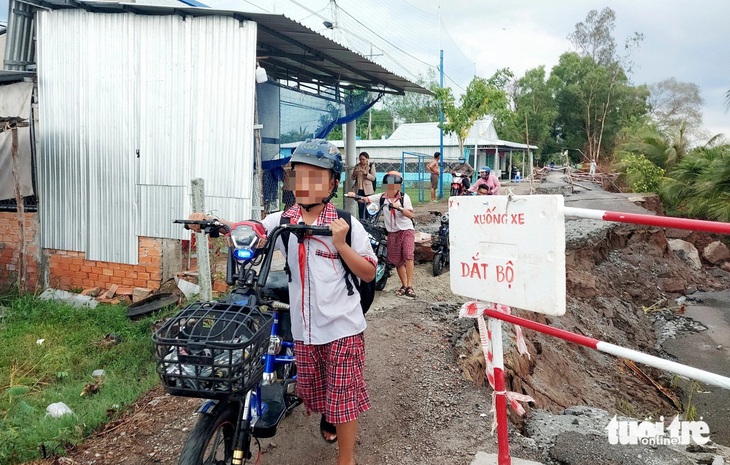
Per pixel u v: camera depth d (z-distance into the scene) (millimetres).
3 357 6957
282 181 11766
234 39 8383
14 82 10008
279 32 9344
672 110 57812
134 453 4164
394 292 8414
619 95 53500
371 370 5066
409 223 8016
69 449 4352
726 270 17453
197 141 8680
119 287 9367
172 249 9172
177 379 2684
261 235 3111
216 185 8617
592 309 11156
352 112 14375
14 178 9250
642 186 22781
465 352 5539
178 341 2623
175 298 8445
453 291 3371
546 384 6496
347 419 3262
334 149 3264
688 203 19969
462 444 4020
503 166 47875
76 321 8211
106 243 9406
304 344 3375
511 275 2988
